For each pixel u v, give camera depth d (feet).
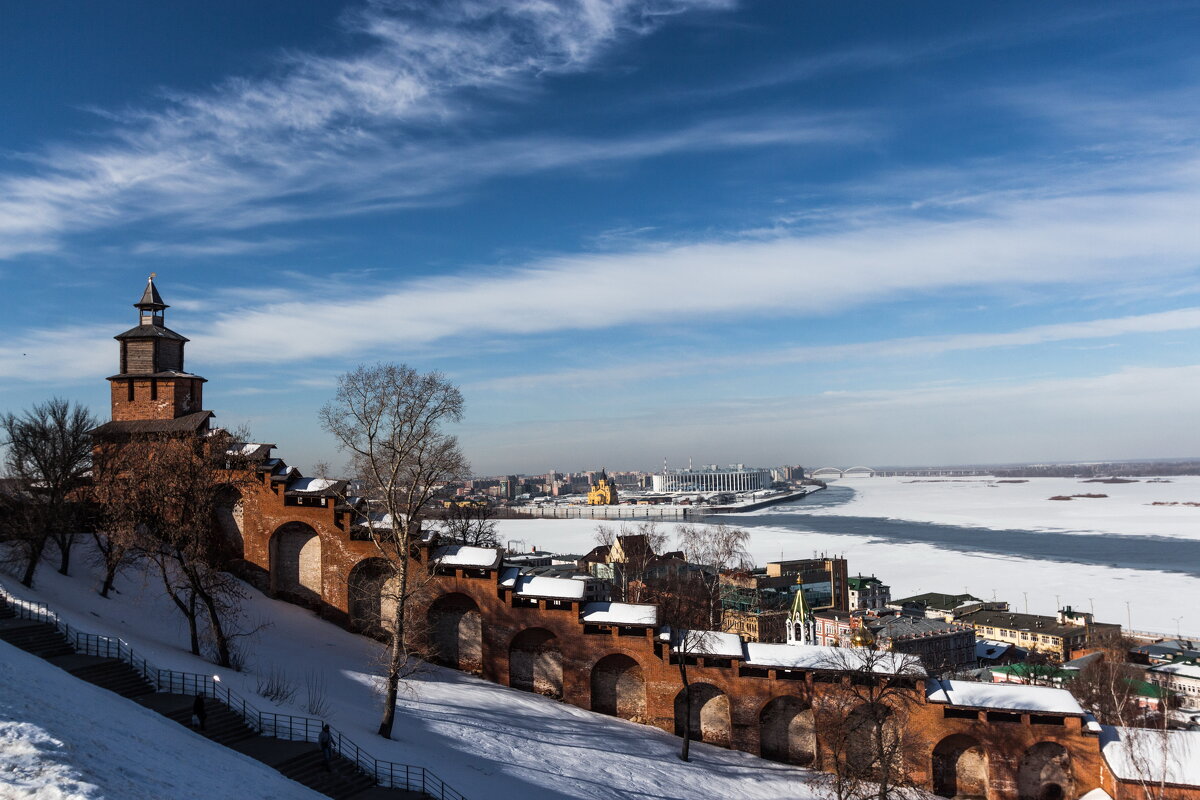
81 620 156.56
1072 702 180.34
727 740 198.80
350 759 129.80
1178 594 578.25
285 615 213.25
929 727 182.50
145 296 247.09
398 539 169.27
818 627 448.24
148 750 94.43
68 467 181.78
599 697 205.46
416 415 171.12
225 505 230.48
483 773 145.38
